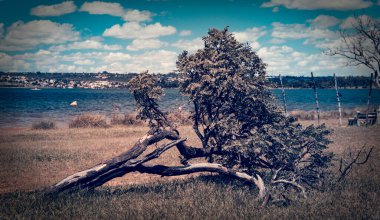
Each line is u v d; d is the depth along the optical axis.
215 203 7.41
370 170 11.11
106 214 6.64
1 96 122.00
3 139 22.09
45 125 30.05
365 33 26.47
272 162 10.09
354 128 26.20
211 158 10.55
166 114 10.17
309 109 65.00
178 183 9.90
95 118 31.36
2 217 6.62
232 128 9.71
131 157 8.79
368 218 6.45
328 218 6.37
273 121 10.48
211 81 9.68
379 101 98.50
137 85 9.72
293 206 7.36
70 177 8.44
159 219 6.36
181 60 10.30
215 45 10.21
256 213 6.75
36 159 14.95
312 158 10.13
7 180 11.34
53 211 6.91
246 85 9.73
